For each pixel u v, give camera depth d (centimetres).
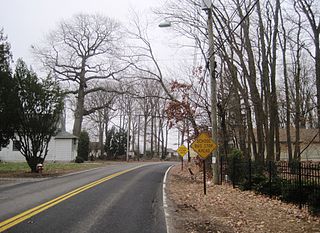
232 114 2778
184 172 3041
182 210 1151
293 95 3130
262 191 1491
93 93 6519
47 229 810
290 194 1259
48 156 4509
